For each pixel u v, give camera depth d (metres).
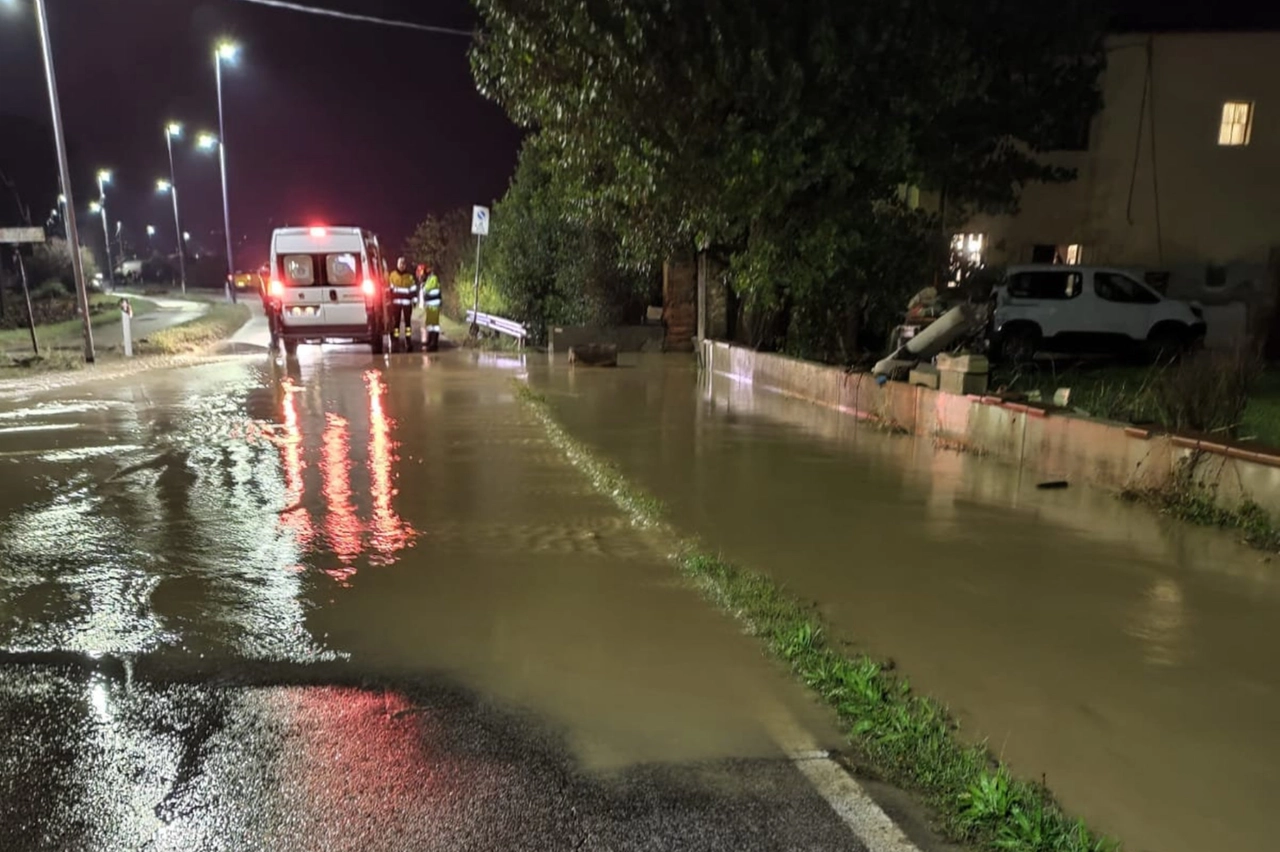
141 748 3.75
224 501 7.50
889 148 10.29
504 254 22.52
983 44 11.16
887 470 8.41
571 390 13.91
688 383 14.79
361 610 5.21
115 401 12.95
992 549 6.15
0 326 26.11
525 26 11.46
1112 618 4.99
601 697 4.18
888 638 4.74
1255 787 3.43
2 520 6.95
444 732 3.88
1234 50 18.67
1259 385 11.41
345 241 18.92
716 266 15.60
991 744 3.72
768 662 4.52
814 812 3.31
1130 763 3.58
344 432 10.53
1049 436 8.26
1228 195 19.12
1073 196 19.31
